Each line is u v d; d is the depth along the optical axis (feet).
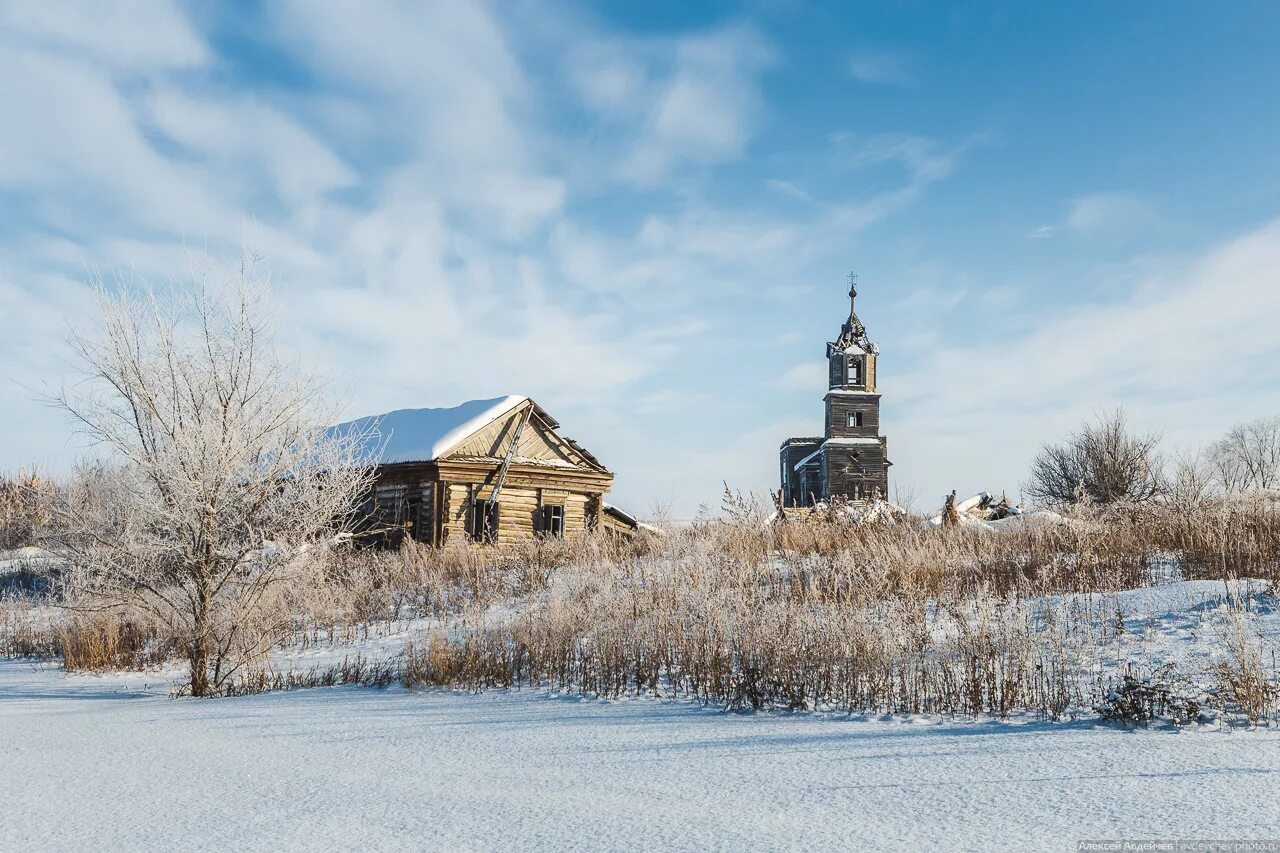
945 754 19.94
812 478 220.64
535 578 62.28
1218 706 23.15
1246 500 61.93
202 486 38.91
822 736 22.67
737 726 24.57
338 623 55.88
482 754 21.33
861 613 33.06
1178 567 45.62
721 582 43.37
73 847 14.38
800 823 14.73
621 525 111.45
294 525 41.96
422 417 104.01
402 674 37.83
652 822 14.96
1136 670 27.94
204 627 38.63
